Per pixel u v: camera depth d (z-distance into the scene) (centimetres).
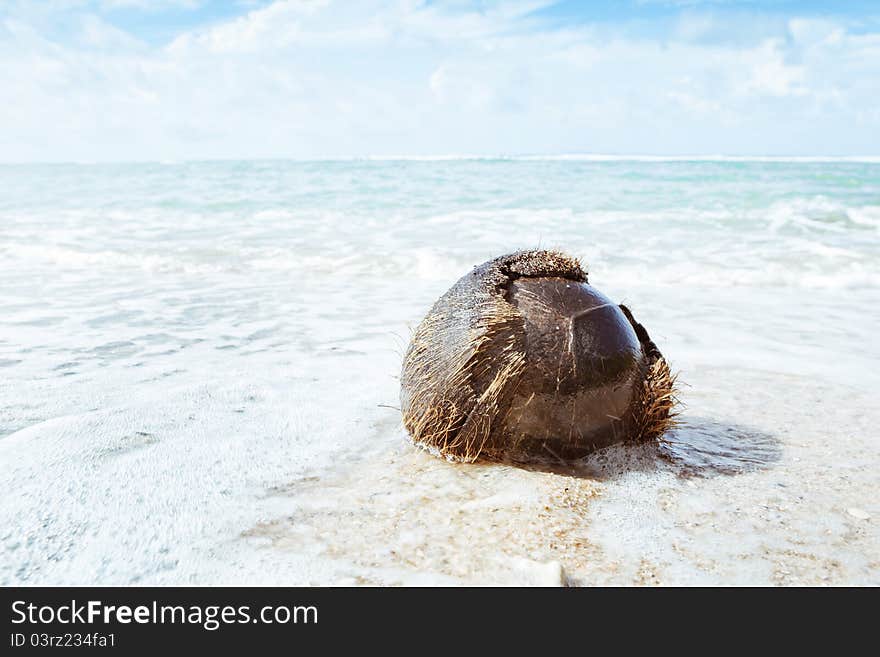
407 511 42
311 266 133
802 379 71
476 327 46
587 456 48
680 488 47
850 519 43
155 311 97
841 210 203
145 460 49
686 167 451
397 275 126
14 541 39
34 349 77
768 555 39
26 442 51
